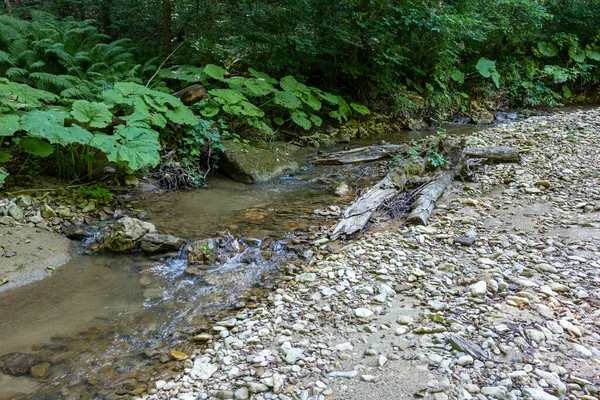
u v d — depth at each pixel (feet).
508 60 43.34
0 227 14.06
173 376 8.36
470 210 16.11
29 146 16.26
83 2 33.63
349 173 22.57
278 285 11.87
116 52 27.73
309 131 30.07
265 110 29.07
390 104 35.22
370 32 31.09
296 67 31.78
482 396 6.94
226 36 30.37
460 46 36.65
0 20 24.13
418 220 15.05
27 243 13.53
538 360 7.75
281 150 25.90
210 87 27.58
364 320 9.55
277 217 16.74
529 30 42.22
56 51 23.24
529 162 21.39
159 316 10.61
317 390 7.42
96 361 8.91
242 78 26.22
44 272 12.60
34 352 9.19
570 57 45.01
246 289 11.83
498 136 27.89
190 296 11.55
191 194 19.38
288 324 9.66
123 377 8.39
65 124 17.90
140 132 17.48
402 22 31.12
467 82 41.37
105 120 17.25
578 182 18.04
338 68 33.42
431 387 7.25
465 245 13.14
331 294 10.78
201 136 21.93
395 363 7.99
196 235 14.98
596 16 44.91
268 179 21.77
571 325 8.70
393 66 35.01
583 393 6.91
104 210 16.78
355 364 8.07
